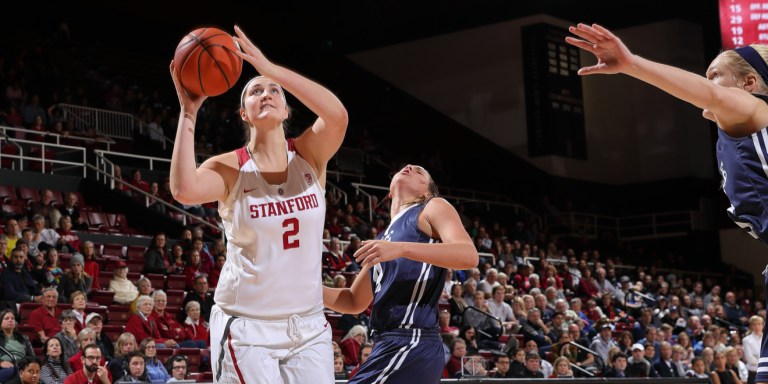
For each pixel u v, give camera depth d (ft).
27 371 26.37
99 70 77.51
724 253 85.51
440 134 90.38
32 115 60.59
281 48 94.84
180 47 10.61
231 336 11.10
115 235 47.93
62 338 30.37
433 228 14.12
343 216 59.93
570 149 85.56
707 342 50.37
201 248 45.21
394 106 93.04
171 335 35.99
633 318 57.98
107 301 38.14
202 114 70.13
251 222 11.09
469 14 89.15
